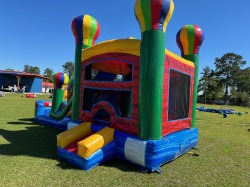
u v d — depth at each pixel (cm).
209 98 5088
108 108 461
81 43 539
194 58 559
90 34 539
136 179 342
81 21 526
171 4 377
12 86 3278
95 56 498
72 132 432
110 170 370
